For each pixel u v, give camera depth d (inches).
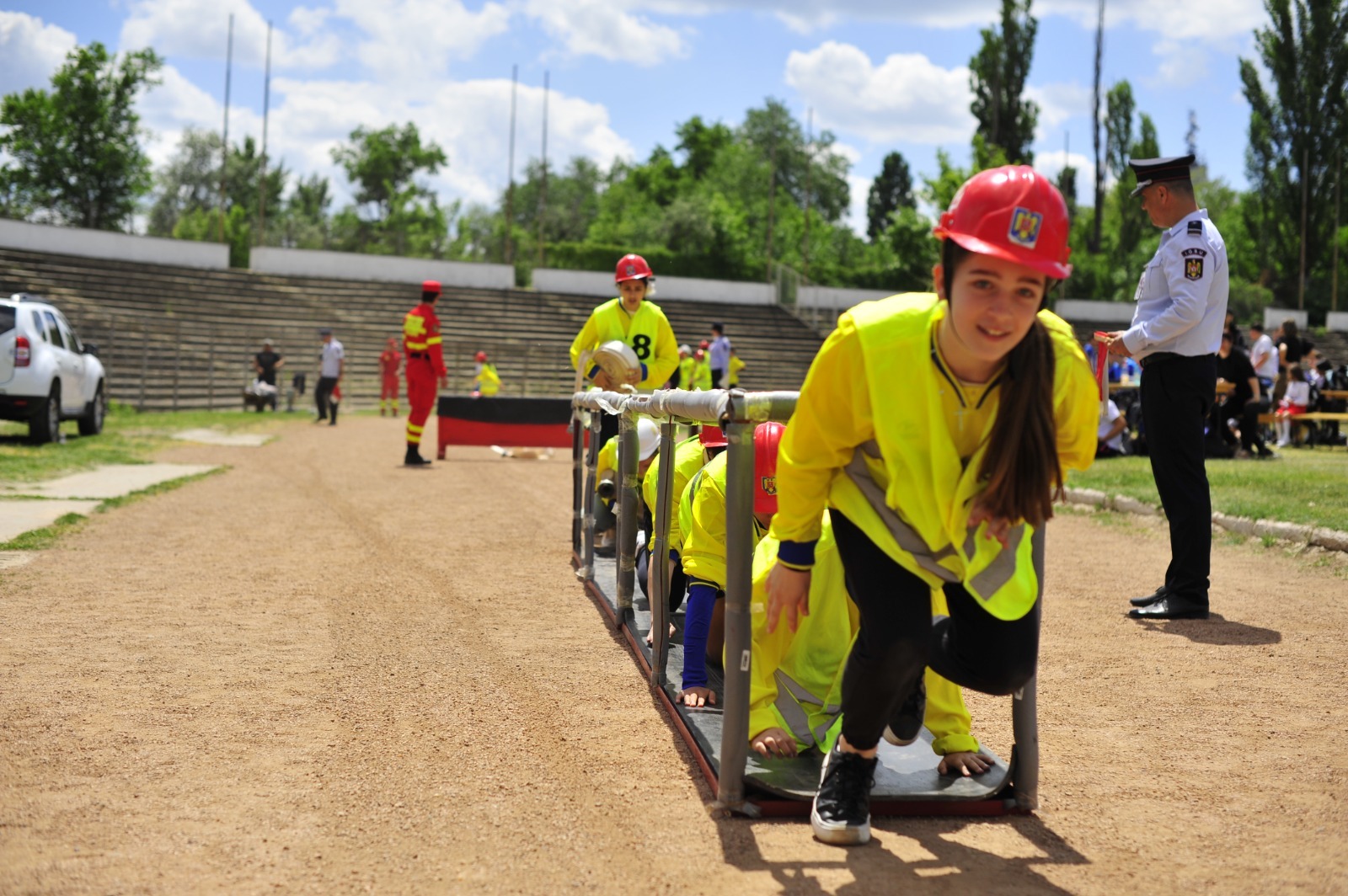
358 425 921.5
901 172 4242.1
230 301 1384.1
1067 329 102.7
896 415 97.4
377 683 170.9
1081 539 331.0
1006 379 95.9
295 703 159.3
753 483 119.1
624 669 180.9
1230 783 131.7
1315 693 170.6
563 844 111.1
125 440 644.7
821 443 102.2
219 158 3410.4
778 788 120.0
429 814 118.6
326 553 289.1
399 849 109.3
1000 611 99.2
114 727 146.7
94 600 225.9
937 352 96.5
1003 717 159.5
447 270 1636.3
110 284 1307.8
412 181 3481.8
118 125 2122.3
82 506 353.1
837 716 136.0
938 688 130.2
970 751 129.1
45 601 222.8
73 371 618.2
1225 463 516.1
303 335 1366.9
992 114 2298.2
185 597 230.8
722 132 3897.6
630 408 188.2
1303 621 219.6
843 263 3164.4
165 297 1332.4
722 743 120.0
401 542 310.2
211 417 968.3
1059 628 215.8
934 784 124.0
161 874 102.3
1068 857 109.5
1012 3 2260.1
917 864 107.4
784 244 3107.8
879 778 126.1
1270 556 289.3
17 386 561.3
